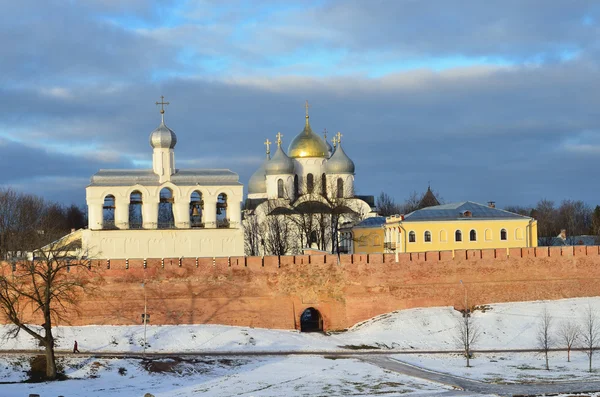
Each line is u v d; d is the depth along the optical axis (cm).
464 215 14950
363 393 8606
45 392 8650
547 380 9169
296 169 18912
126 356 10038
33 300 10100
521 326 11619
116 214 15150
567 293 12494
